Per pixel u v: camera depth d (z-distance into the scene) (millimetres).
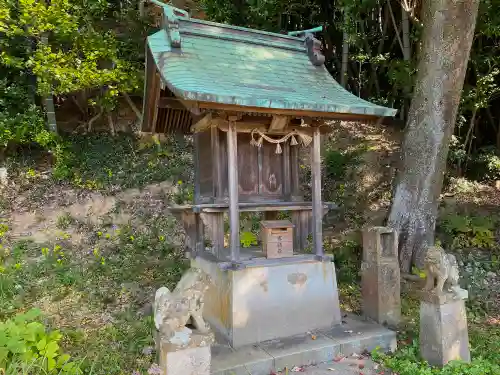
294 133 4113
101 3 8273
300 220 4578
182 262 5844
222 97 3090
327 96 3984
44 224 6836
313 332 3990
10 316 4199
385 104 10266
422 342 3438
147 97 4508
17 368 2656
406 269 5898
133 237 6371
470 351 3641
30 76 8648
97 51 7914
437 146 5863
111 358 3395
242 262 3771
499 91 8617
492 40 8531
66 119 9938
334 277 4238
